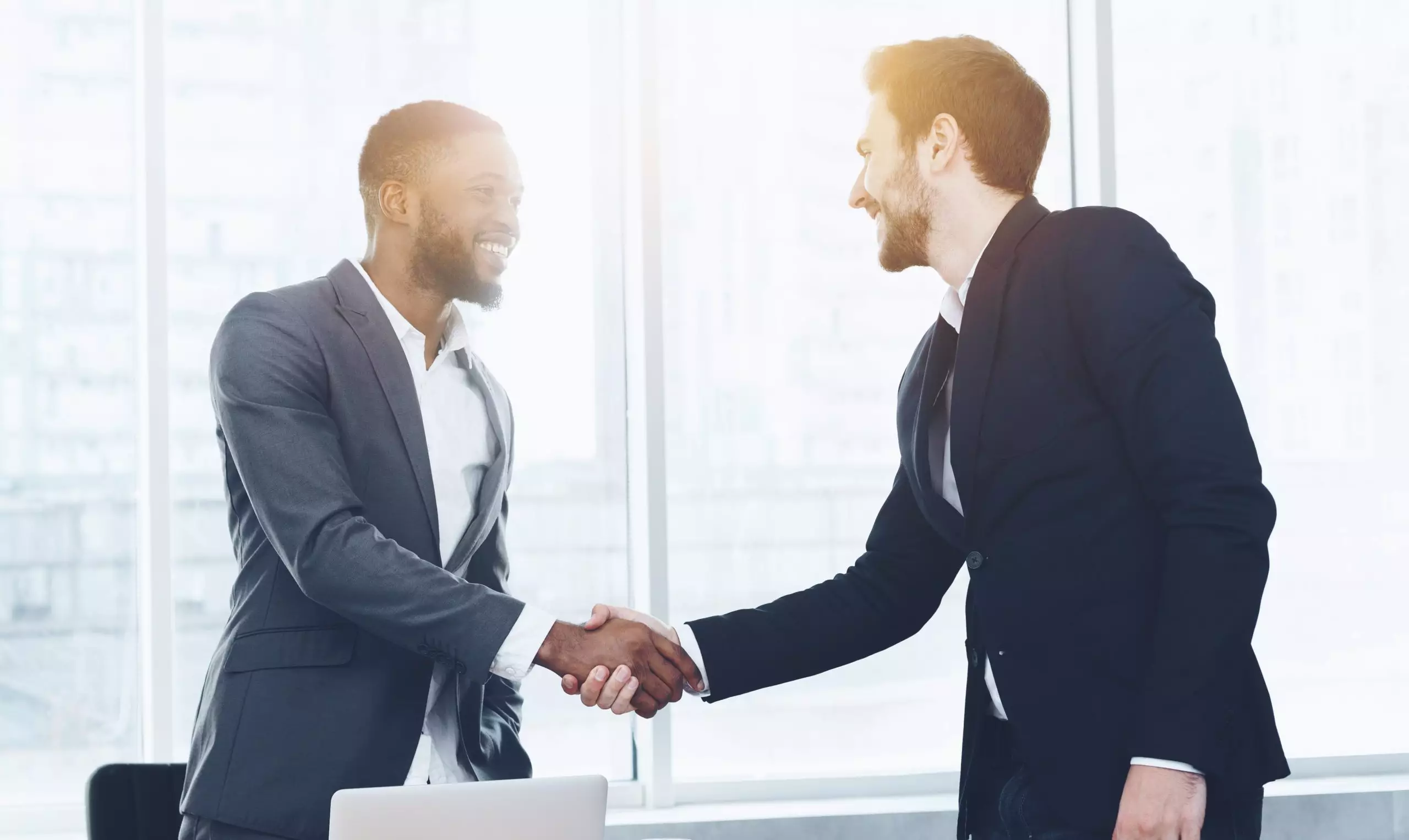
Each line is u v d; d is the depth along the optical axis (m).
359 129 3.11
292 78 3.09
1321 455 3.42
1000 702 1.83
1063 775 1.69
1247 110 3.44
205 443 3.00
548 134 3.22
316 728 1.95
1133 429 1.64
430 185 2.23
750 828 2.97
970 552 1.81
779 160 3.30
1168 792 1.53
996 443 1.76
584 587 3.20
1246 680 1.62
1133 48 3.42
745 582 3.24
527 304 3.20
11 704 2.94
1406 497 3.42
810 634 2.25
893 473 3.31
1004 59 1.95
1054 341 1.73
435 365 2.29
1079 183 3.38
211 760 1.94
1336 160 3.45
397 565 1.97
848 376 3.30
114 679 2.98
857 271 3.32
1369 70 3.46
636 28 3.17
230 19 3.06
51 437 2.97
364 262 2.30
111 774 2.11
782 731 3.22
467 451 2.27
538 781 1.59
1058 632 1.70
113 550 2.99
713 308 3.27
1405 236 3.45
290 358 2.03
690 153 3.28
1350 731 3.38
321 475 1.98
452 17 3.17
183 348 3.01
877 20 3.35
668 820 2.97
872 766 3.25
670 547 3.22
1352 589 3.40
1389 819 3.12
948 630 3.28
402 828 1.54
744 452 3.26
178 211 3.02
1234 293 3.42
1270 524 1.57
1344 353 3.43
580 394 3.21
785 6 3.31
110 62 3.02
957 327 1.95
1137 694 1.66
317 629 2.00
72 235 2.99
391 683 2.00
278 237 3.07
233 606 2.11
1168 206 3.42
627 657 2.13
